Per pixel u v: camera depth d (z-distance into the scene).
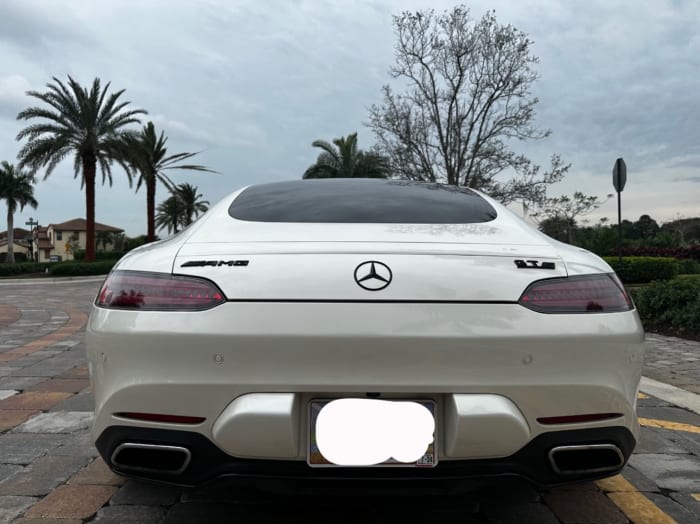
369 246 1.81
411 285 1.69
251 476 1.67
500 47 15.85
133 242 71.44
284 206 2.32
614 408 1.73
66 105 26.55
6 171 51.50
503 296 1.70
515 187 16.44
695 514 2.20
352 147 28.91
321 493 1.69
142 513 2.17
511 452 1.67
